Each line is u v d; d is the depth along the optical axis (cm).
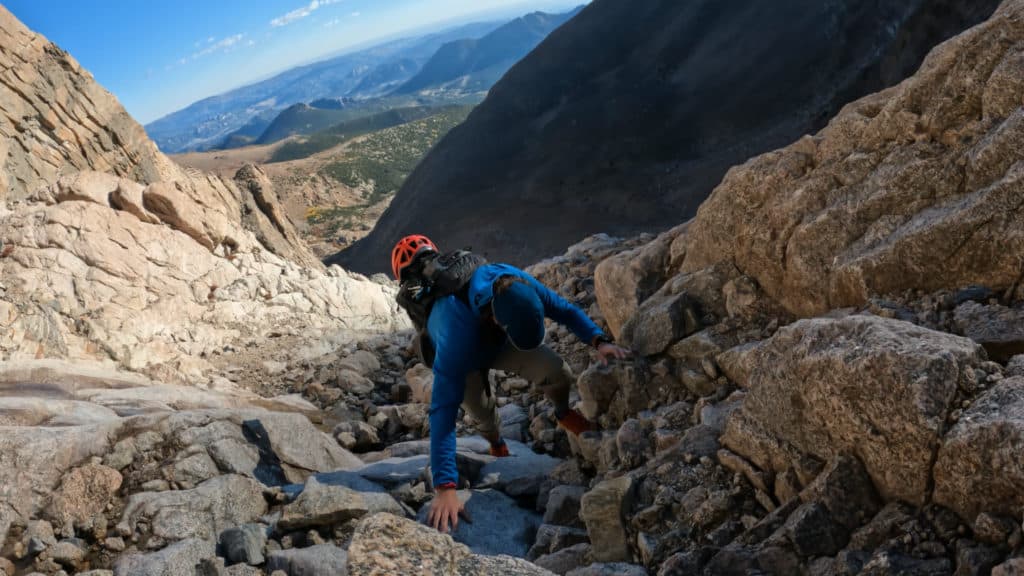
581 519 395
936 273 358
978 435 238
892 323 294
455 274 377
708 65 16588
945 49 399
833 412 294
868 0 13925
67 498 395
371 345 998
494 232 13462
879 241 389
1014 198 331
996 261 338
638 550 344
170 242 1180
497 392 695
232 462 437
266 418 477
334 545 381
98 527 384
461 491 441
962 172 370
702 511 332
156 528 382
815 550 278
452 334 372
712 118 14525
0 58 1698
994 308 326
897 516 264
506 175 15900
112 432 445
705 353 445
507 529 412
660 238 575
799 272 427
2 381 627
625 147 14812
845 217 410
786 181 456
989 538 233
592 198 13650
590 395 477
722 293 481
